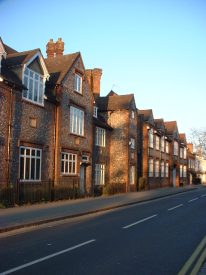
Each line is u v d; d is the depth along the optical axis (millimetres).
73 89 28328
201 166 85625
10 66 22234
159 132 50969
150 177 47188
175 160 61219
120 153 37906
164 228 14000
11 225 13477
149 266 8461
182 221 15977
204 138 79000
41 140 23953
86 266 8352
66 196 25734
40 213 17297
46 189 23297
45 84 25375
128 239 11688
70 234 12508
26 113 22438
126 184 37469
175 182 62125
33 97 23266
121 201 25750
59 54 33656
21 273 7695
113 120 38562
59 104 25938
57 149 25656
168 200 28844
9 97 20859
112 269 8148
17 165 21422
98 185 34625
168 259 9133
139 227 14227
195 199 29516
